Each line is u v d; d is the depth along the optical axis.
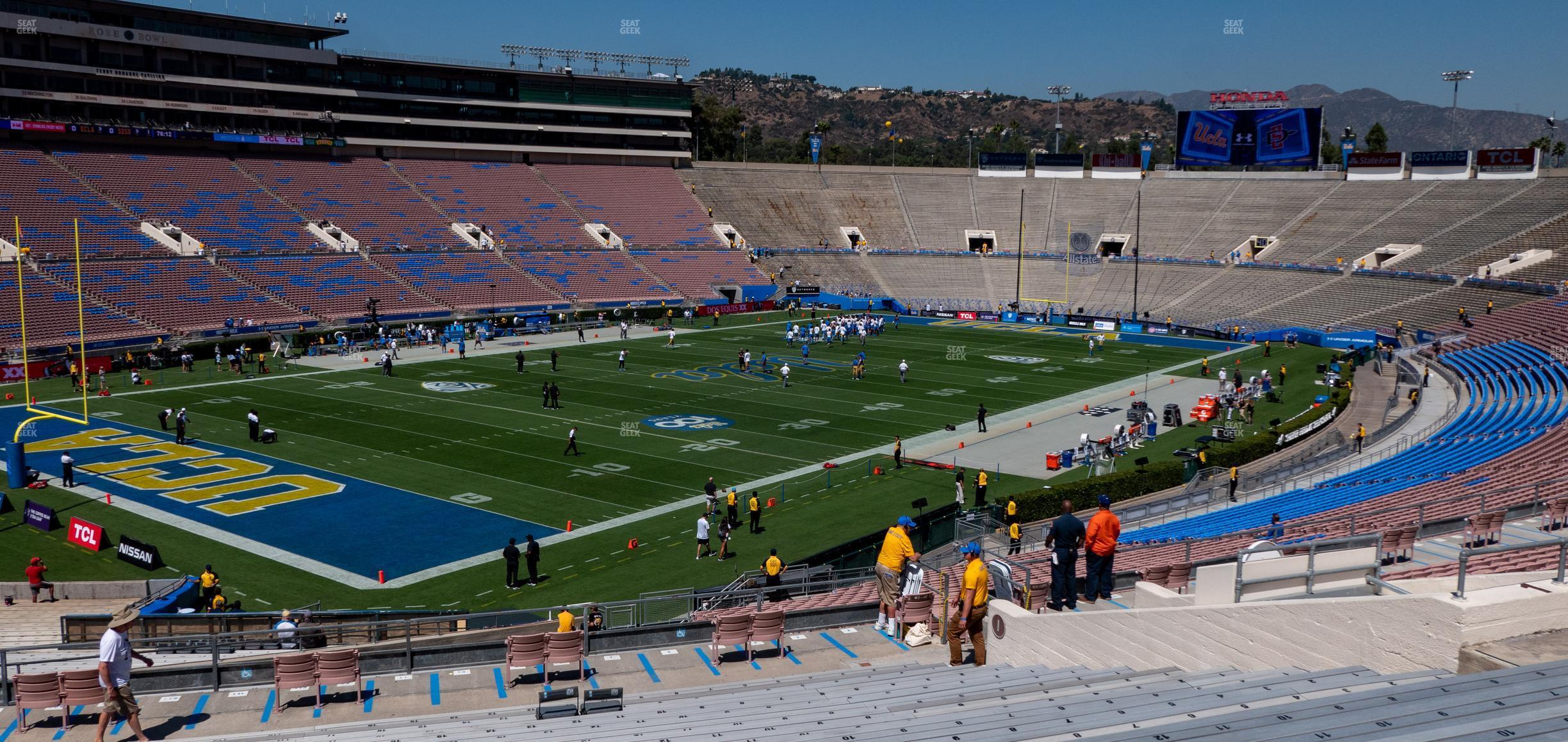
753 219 107.12
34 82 75.38
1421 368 61.84
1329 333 74.19
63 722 14.13
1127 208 106.94
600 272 91.31
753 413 51.31
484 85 100.00
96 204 74.62
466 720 13.50
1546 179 88.31
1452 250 83.56
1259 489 34.97
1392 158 96.88
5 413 49.22
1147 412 48.62
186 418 43.81
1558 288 68.44
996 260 104.06
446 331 71.81
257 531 32.75
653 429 47.41
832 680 14.01
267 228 80.25
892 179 115.62
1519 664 9.17
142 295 67.88
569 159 106.69
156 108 80.94
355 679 14.92
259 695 15.28
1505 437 34.66
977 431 47.97
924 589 18.91
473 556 30.84
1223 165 106.25
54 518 32.62
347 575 29.17
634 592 27.86
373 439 44.66
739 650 16.34
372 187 91.12
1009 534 30.05
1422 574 13.85
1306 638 10.91
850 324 81.00
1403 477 29.28
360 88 92.75
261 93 87.00
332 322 72.44
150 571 29.27
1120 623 12.76
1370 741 7.00
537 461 41.47
